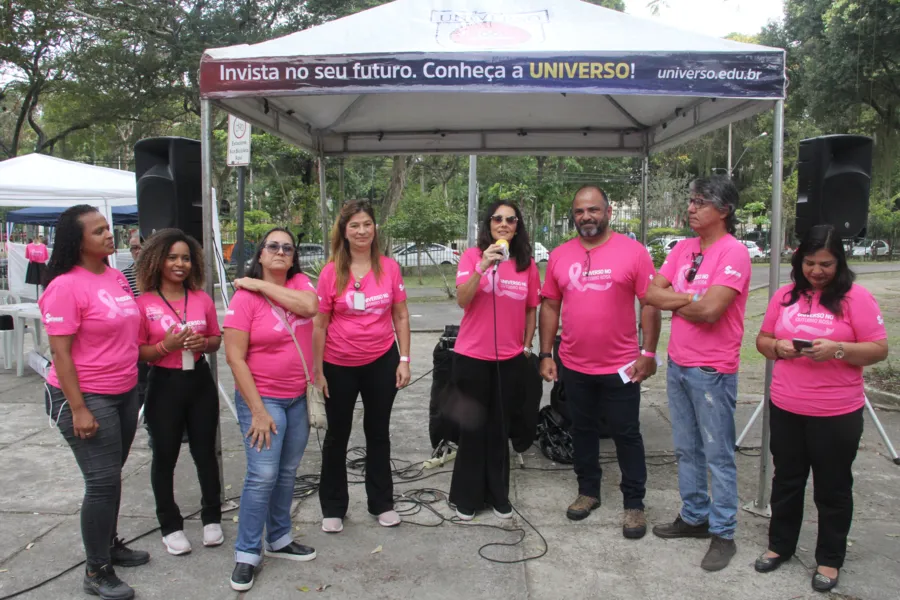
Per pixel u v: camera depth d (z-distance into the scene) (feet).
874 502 12.93
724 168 114.62
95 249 9.08
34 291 37.22
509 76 11.43
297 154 77.77
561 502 13.04
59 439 17.13
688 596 9.58
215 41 56.08
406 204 55.98
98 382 9.05
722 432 10.43
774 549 10.28
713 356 10.35
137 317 9.62
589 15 12.76
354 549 11.05
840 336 9.25
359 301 10.96
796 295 9.80
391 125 19.81
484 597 9.59
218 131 75.25
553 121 19.61
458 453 12.27
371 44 12.07
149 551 10.91
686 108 16.94
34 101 66.08
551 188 75.20
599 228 11.48
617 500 13.15
